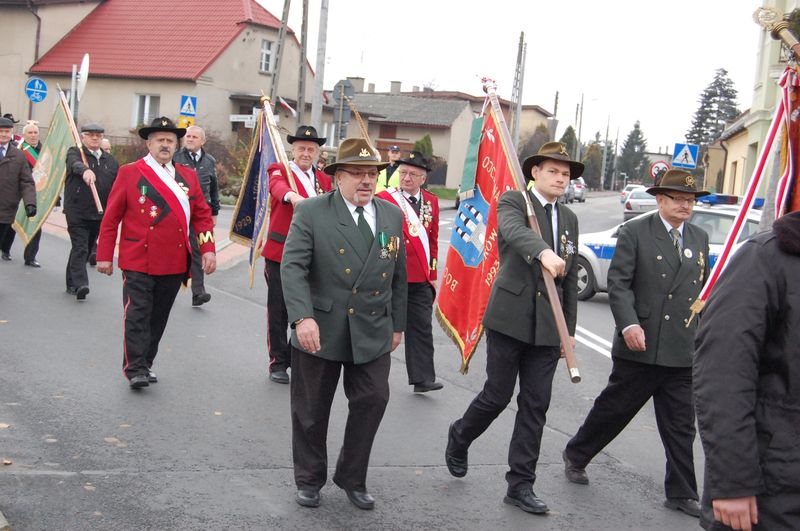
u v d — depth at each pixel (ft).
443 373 29.58
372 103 197.77
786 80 15.43
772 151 17.46
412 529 16.60
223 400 24.00
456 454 19.20
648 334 18.57
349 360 17.03
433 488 18.83
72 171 36.09
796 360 10.11
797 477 9.89
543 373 18.11
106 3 151.12
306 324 16.38
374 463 20.15
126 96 139.54
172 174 25.02
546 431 23.90
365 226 17.34
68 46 145.79
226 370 27.25
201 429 21.42
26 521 15.46
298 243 16.93
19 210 42.27
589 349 35.91
